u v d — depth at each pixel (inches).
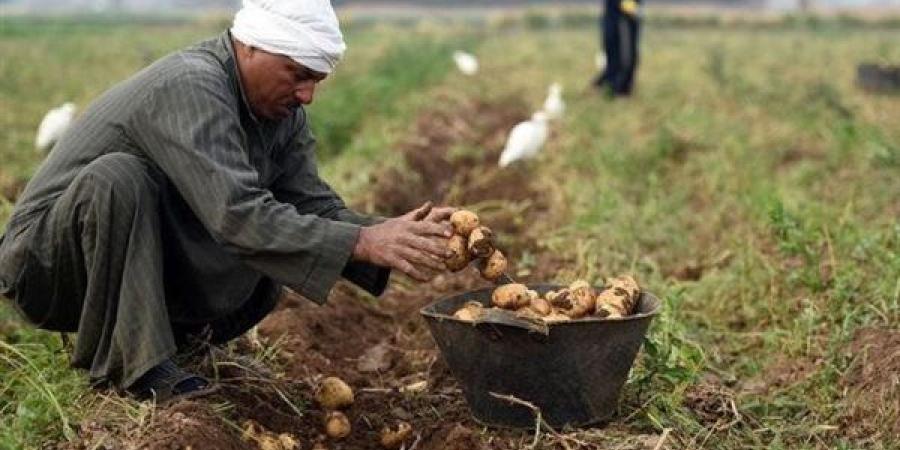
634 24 629.0
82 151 171.6
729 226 319.0
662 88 664.4
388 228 163.2
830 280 247.8
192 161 163.2
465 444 171.0
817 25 1573.6
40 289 177.0
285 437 173.5
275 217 162.1
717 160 391.9
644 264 282.5
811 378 208.8
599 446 170.9
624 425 179.9
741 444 183.0
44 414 170.2
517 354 167.9
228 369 191.6
